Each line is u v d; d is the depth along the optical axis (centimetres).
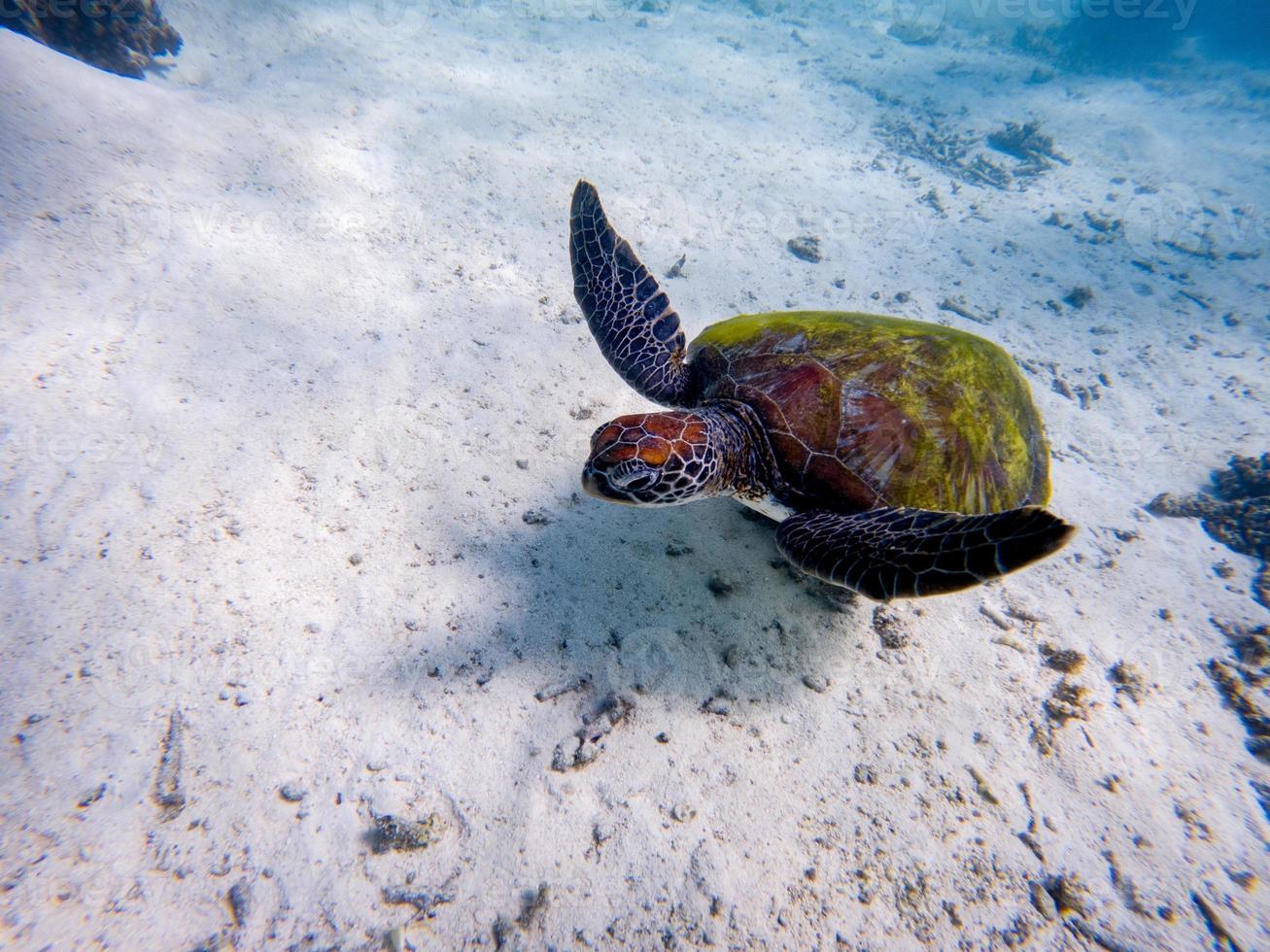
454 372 95
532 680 67
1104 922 59
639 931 55
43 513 67
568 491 84
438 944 53
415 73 174
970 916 58
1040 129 273
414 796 59
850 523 65
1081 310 162
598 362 103
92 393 78
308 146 127
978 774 66
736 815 61
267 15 180
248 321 92
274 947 52
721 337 85
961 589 54
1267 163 278
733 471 70
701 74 245
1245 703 75
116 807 55
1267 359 151
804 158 204
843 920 57
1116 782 67
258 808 56
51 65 110
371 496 78
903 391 71
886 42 367
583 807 60
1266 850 64
